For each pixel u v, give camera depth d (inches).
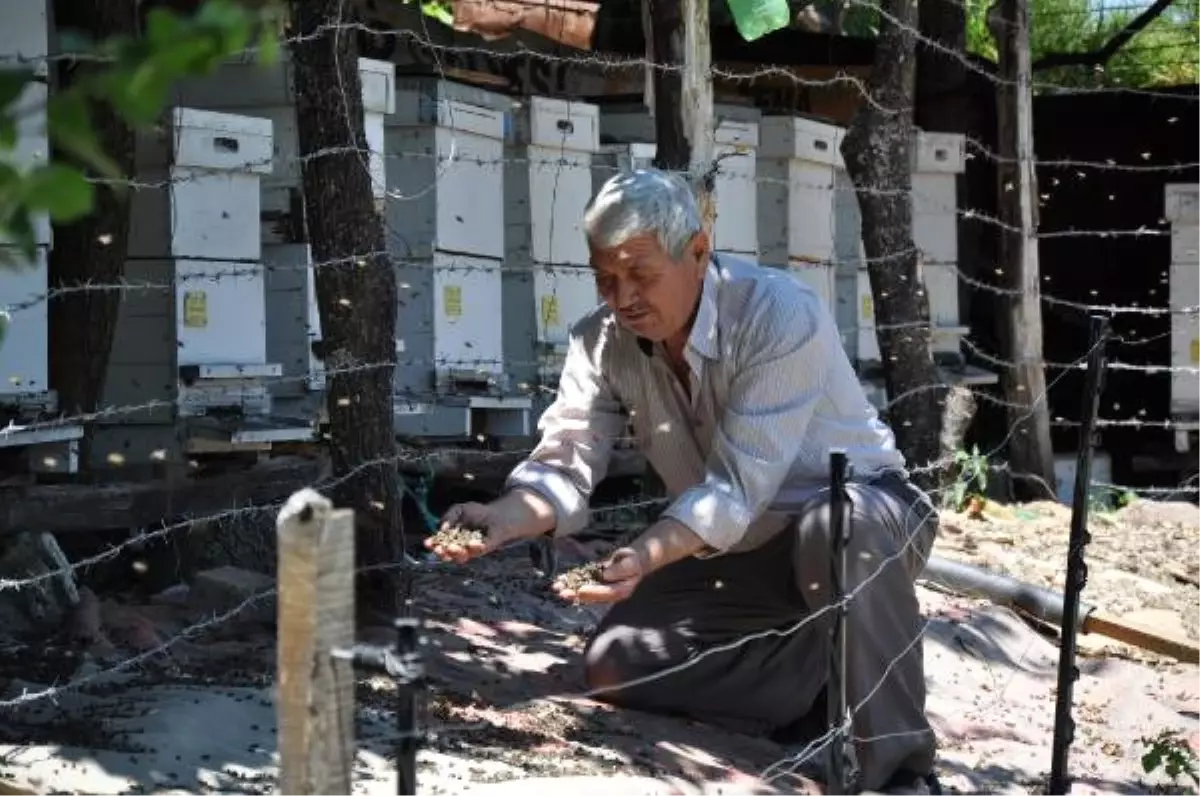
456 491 338.6
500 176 321.7
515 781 154.1
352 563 74.8
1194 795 202.7
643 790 157.5
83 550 252.8
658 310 164.9
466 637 215.6
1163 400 557.6
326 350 205.6
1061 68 707.4
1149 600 309.0
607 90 471.2
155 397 262.5
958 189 530.9
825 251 395.2
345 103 203.9
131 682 177.8
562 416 181.3
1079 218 579.8
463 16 423.8
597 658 191.9
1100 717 242.7
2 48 204.8
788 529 180.9
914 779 178.5
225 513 195.9
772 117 379.2
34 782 140.3
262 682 181.8
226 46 45.4
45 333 217.0
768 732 191.9
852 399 177.8
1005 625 280.1
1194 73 731.4
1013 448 431.2
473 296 315.6
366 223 204.7
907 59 357.1
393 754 159.0
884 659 169.9
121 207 247.9
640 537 159.6
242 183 265.4
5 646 193.8
